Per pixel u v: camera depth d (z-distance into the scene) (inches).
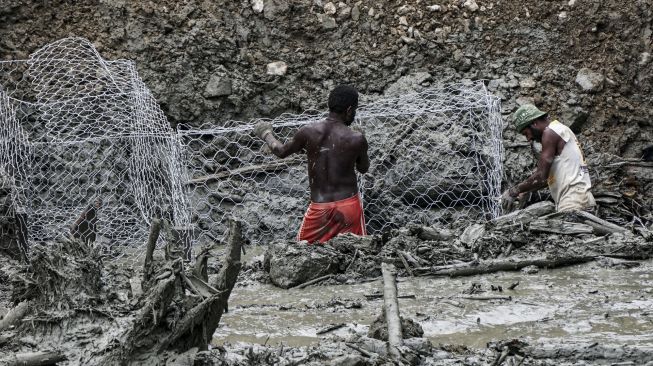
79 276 339.9
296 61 894.4
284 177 853.2
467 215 839.7
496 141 827.4
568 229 617.6
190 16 887.7
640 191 837.2
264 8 898.7
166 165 778.2
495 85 893.8
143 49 871.7
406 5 918.4
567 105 888.9
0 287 541.3
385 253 584.4
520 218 644.1
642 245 581.3
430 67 899.4
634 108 898.7
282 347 376.2
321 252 571.8
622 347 374.0
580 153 691.4
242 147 860.6
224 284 332.8
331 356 359.3
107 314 332.8
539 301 482.0
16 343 330.6
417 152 845.2
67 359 320.5
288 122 862.5
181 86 869.8
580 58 912.9
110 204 803.4
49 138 823.1
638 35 924.6
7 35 866.1
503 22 917.2
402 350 362.3
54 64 850.8
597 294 494.3
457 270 552.4
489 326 436.5
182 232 644.1
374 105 868.6
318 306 495.2
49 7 880.3
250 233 828.6
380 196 842.8
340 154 649.0
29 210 788.0
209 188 842.2
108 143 823.1
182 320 319.3
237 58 885.8
